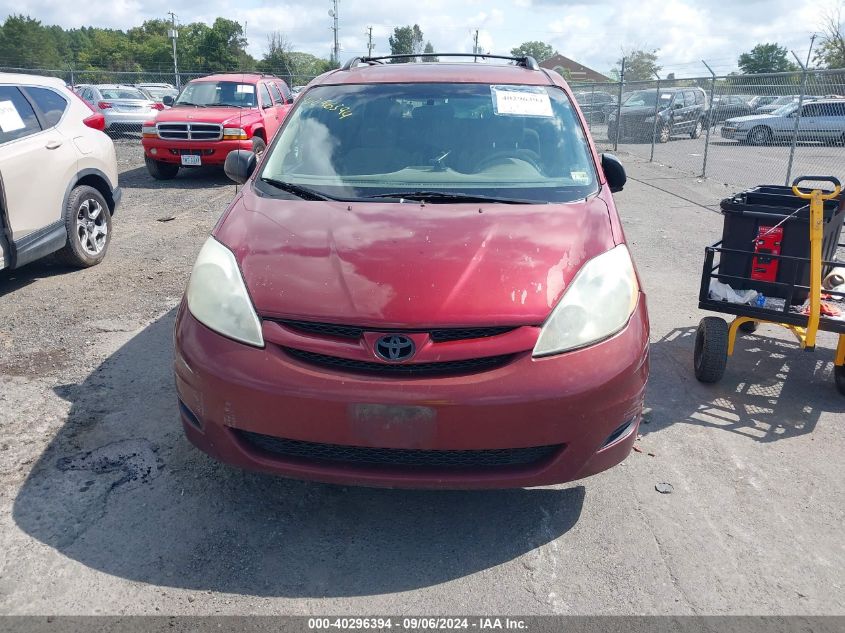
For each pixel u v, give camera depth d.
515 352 2.62
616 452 2.80
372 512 3.07
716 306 4.27
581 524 3.02
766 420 3.98
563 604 2.56
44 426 3.68
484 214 3.21
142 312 5.43
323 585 2.63
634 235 8.64
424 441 2.57
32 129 5.81
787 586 2.67
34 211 5.64
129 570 2.67
